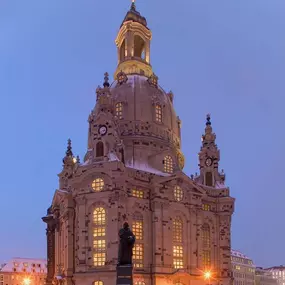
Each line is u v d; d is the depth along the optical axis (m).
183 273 115.62
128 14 150.12
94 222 110.75
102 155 116.06
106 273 105.00
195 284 119.38
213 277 126.12
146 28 150.00
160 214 117.00
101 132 117.38
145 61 147.25
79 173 114.75
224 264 129.38
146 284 111.62
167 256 115.44
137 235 113.31
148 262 113.75
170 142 132.75
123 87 132.88
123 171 110.69
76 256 111.81
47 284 131.12
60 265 123.44
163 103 134.50
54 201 129.25
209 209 132.12
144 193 117.06
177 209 121.31
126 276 61.59
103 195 110.44
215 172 139.62
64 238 119.56
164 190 118.94
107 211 109.38
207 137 143.62
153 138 128.12
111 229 107.50
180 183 123.25
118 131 122.19
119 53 151.88
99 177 112.19
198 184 132.12
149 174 119.31
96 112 124.56
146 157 126.00
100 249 108.62
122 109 129.50
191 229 123.56
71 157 134.50
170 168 128.62
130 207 112.81
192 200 125.06
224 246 130.50
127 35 146.88
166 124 133.75
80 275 108.19
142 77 138.00
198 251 123.50
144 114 129.50
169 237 117.31
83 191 113.25
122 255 62.53
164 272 113.44
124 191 110.19
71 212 116.44
